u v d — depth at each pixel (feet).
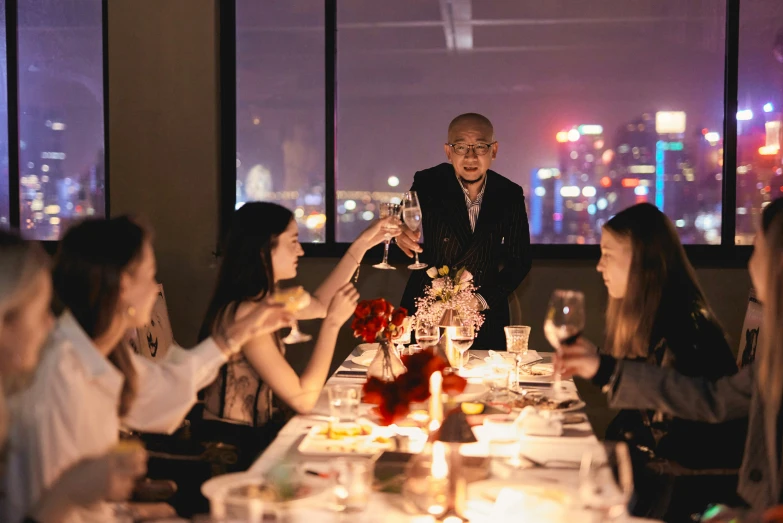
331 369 15.44
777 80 14.80
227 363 8.11
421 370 6.59
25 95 15.90
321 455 6.34
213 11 15.03
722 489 7.11
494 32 15.25
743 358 12.01
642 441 8.05
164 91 15.19
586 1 15.02
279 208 8.48
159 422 6.64
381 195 15.74
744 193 15.05
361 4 15.42
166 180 15.31
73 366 5.31
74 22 15.67
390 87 15.53
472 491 5.30
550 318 6.80
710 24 14.85
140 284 5.90
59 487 4.56
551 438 6.66
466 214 13.17
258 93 15.67
